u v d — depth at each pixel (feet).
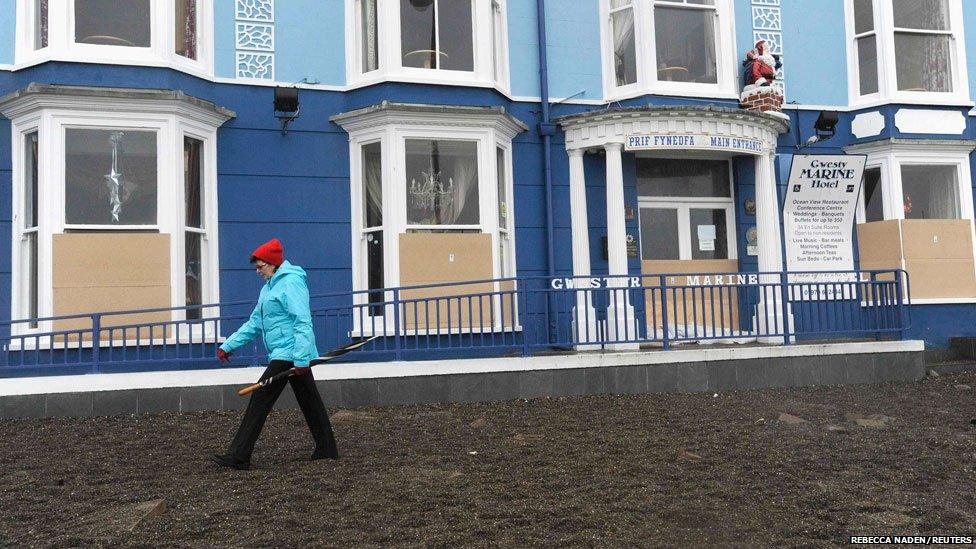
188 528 14.67
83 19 29.07
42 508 16.07
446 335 31.58
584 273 34.09
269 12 32.14
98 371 26.08
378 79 31.89
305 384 19.79
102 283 27.89
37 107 27.66
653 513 15.61
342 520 15.08
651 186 36.27
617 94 35.35
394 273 31.17
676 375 29.66
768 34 37.27
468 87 32.60
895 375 31.99
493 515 15.42
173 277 28.48
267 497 16.55
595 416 25.40
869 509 15.81
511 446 21.40
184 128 29.35
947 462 19.34
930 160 37.45
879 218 37.55
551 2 35.47
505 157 34.06
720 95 35.04
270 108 31.81
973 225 37.73
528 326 29.89
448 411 26.50
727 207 36.81
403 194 31.45
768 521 15.15
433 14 33.19
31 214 28.71
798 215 35.32
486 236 32.09
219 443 22.21
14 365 27.37
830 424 23.97
